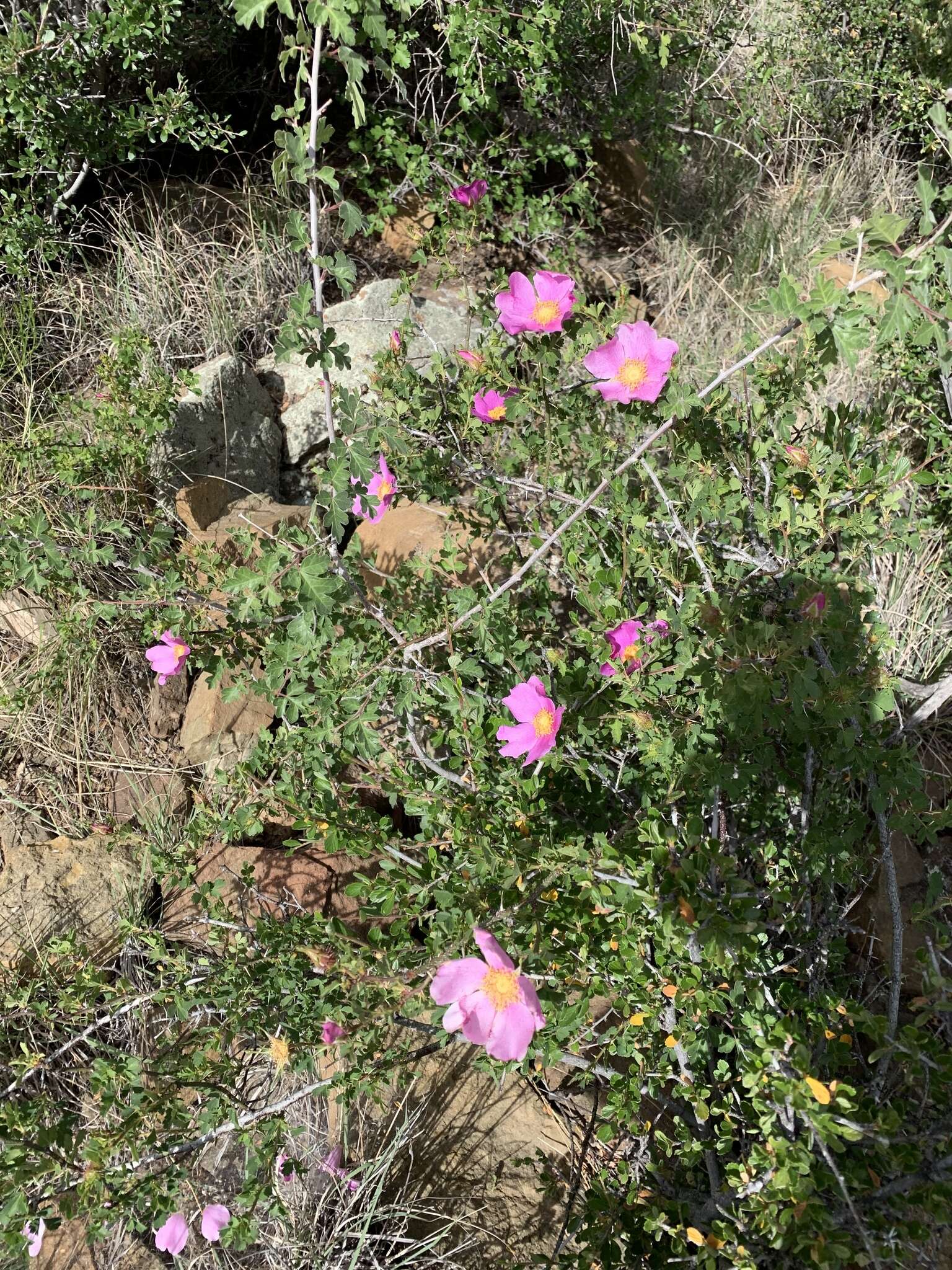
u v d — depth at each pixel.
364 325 1.15
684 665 0.56
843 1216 0.46
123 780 0.83
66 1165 0.48
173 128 1.11
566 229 1.36
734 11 1.44
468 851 0.53
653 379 0.57
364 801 0.77
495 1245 0.59
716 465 0.70
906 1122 0.49
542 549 0.57
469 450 0.84
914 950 0.68
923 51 1.38
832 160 1.45
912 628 0.85
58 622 0.82
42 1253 0.59
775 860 0.63
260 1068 0.63
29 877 0.75
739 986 0.48
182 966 0.61
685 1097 0.54
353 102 0.46
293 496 1.13
